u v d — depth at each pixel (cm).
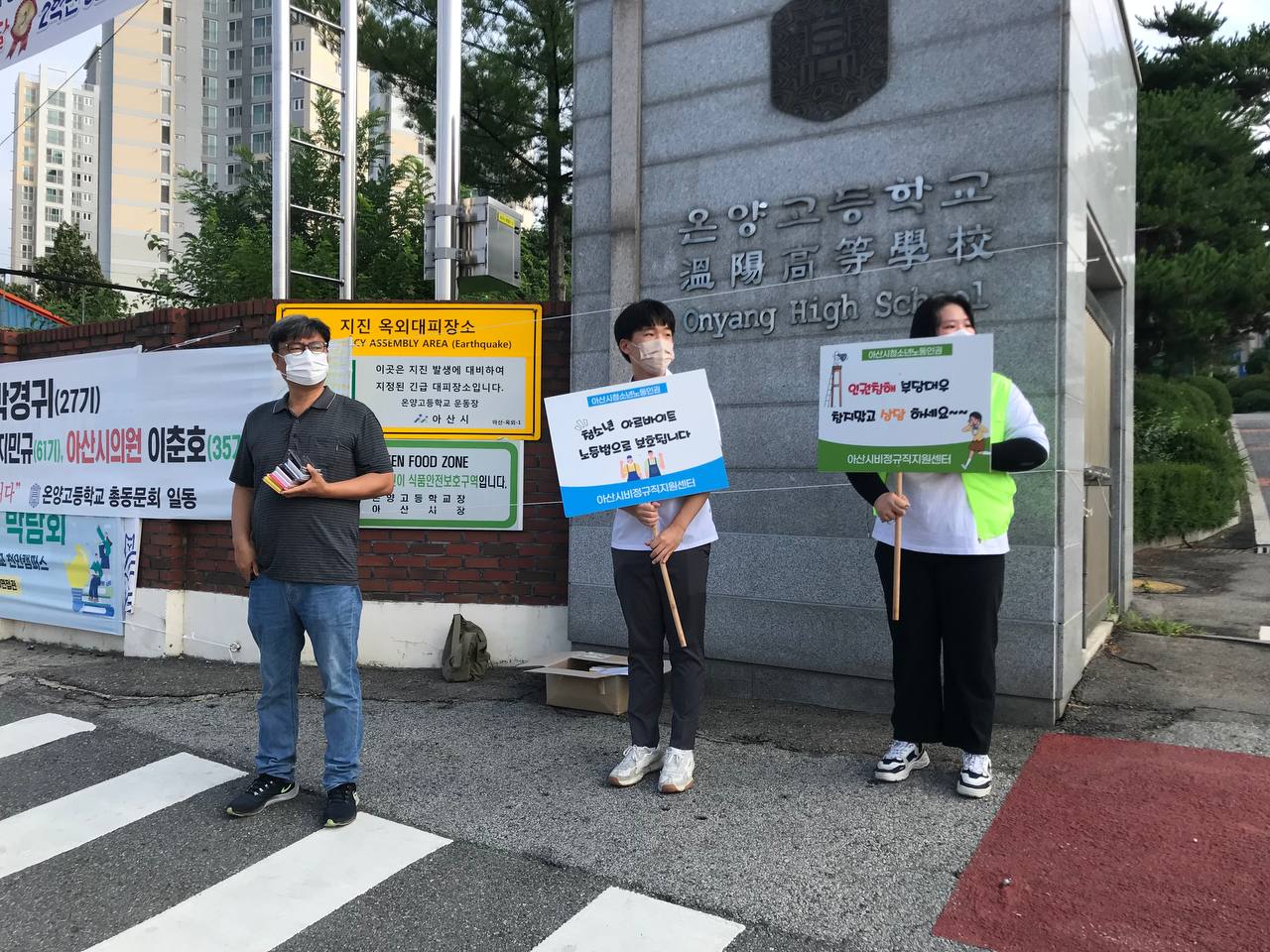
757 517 480
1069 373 412
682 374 359
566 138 1402
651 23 511
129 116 6366
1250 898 268
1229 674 479
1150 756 373
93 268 4053
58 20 772
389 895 292
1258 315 1580
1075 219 420
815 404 464
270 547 346
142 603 630
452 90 654
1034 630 412
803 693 473
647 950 256
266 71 6569
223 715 483
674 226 505
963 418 331
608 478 361
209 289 1288
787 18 470
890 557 363
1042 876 287
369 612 573
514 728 451
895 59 442
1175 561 914
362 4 1341
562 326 554
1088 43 456
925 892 282
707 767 390
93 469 651
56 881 309
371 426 362
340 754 349
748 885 290
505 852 319
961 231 425
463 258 659
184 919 282
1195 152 1777
